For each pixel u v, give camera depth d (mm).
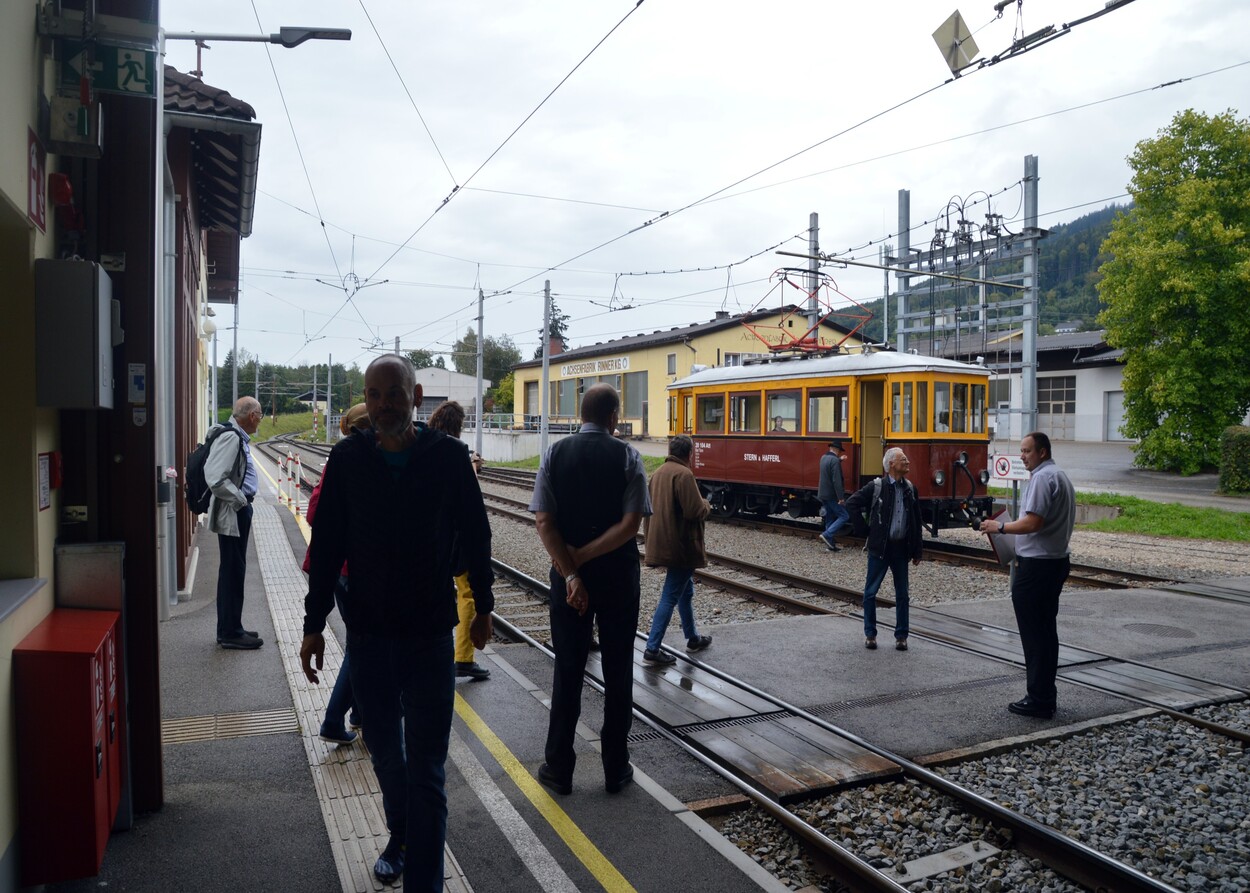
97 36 3660
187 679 6219
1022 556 6227
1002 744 5668
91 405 3514
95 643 3330
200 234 16344
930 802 4914
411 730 3332
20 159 3148
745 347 44250
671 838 4098
